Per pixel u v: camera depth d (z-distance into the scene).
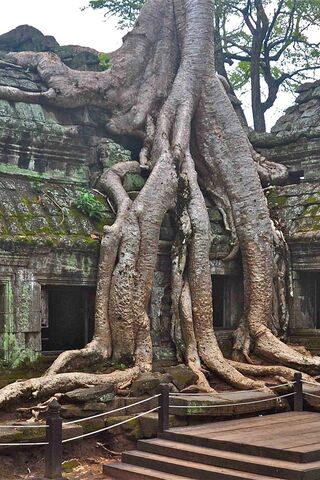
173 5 13.72
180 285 11.71
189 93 13.02
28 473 8.36
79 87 12.55
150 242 11.30
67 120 12.61
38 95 12.13
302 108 14.57
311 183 13.62
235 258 12.84
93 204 11.59
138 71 13.31
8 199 10.73
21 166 11.70
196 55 13.20
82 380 9.80
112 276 11.03
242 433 8.56
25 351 10.44
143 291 11.11
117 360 10.84
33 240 10.34
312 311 13.38
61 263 10.84
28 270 10.48
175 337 11.66
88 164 12.61
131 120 12.98
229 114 13.17
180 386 10.56
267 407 10.19
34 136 11.77
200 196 12.18
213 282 13.08
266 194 13.91
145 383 9.91
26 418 9.02
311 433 8.52
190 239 11.87
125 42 13.47
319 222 12.77
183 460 8.05
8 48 14.29
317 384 10.97
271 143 14.44
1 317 10.30
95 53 14.09
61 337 11.34
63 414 9.05
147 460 8.20
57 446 7.53
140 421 9.36
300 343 12.77
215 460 7.73
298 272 13.18
